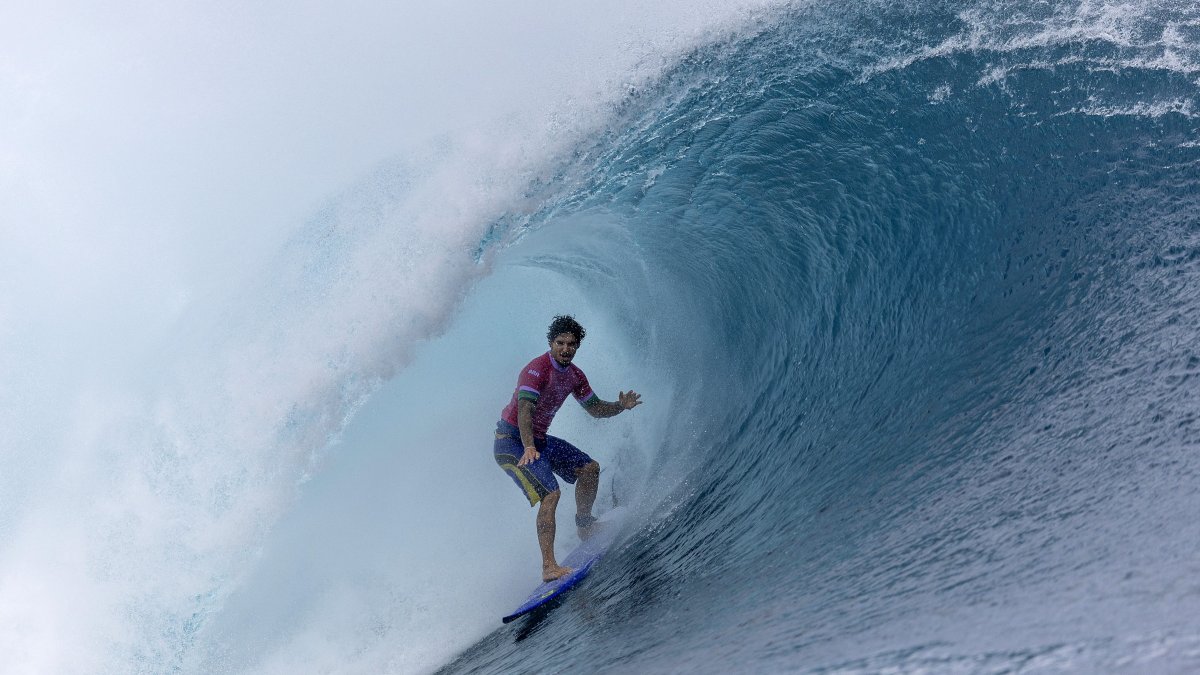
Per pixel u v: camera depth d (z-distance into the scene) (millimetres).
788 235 5957
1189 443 2799
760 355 5535
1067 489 2848
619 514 5191
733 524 4168
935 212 5387
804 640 2410
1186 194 4602
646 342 6332
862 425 4297
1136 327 3695
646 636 3248
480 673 3895
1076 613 1918
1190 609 1718
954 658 1862
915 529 3061
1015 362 3951
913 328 4723
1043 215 4906
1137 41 6309
